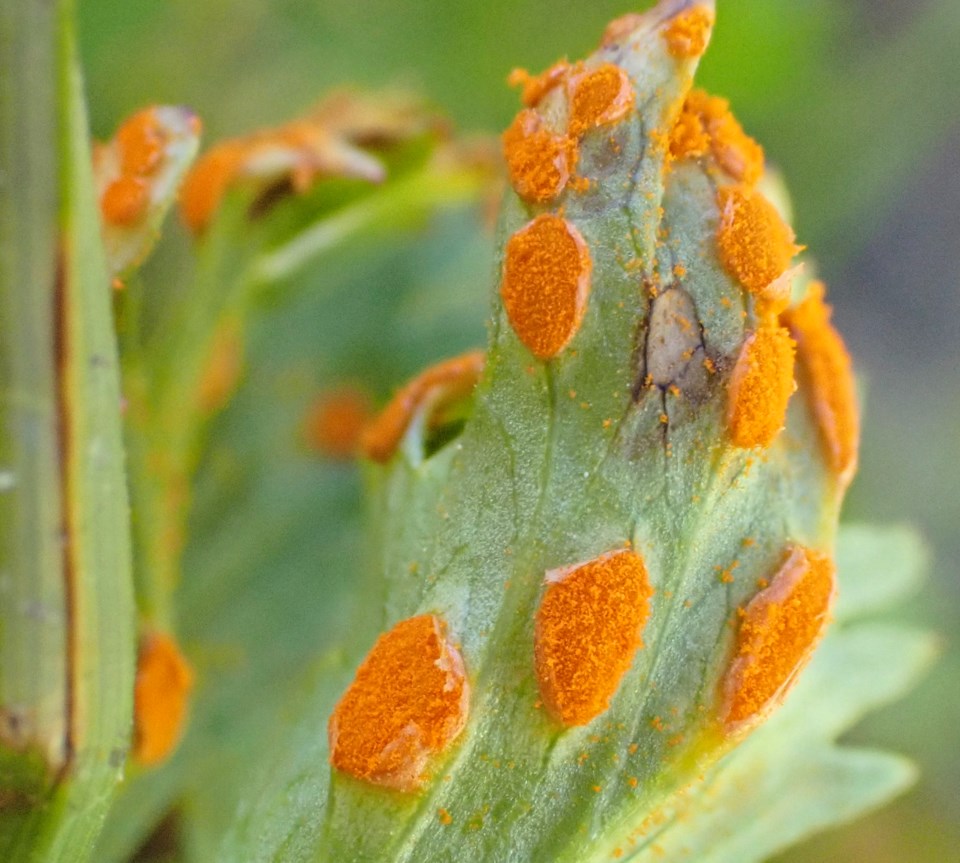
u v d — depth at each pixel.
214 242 0.05
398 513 0.05
